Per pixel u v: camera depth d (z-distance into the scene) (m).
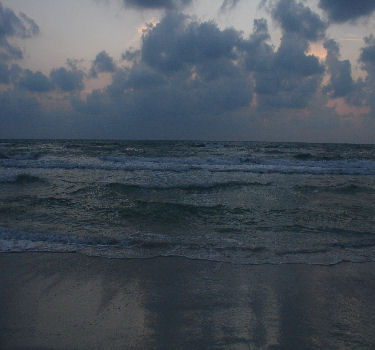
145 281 2.59
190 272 2.78
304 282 2.60
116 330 1.88
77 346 1.72
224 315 2.06
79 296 2.32
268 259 3.12
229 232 4.11
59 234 3.83
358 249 3.44
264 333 1.87
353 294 2.40
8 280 2.58
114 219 4.71
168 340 1.79
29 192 6.70
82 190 6.96
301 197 6.61
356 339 1.82
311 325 1.96
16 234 3.80
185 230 4.18
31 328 1.89
